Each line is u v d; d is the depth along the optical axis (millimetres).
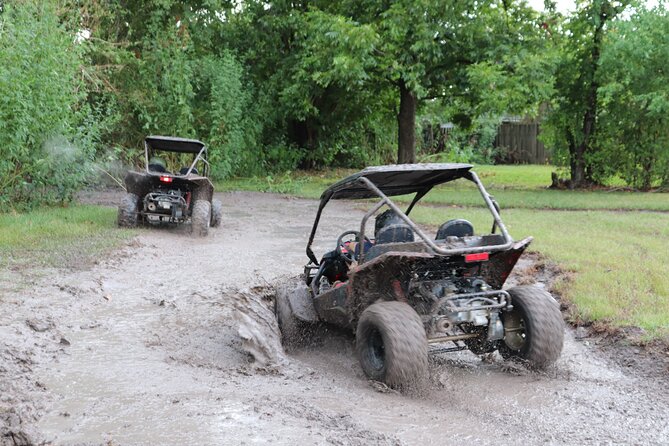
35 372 5895
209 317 7816
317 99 30672
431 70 25109
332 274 7598
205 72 26438
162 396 5379
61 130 15820
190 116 24828
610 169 24734
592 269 10211
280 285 8008
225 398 5375
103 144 22969
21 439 4516
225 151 26156
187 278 9859
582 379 6371
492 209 6551
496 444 4848
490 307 6043
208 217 13812
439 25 23125
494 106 22891
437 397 5824
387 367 5703
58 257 10438
